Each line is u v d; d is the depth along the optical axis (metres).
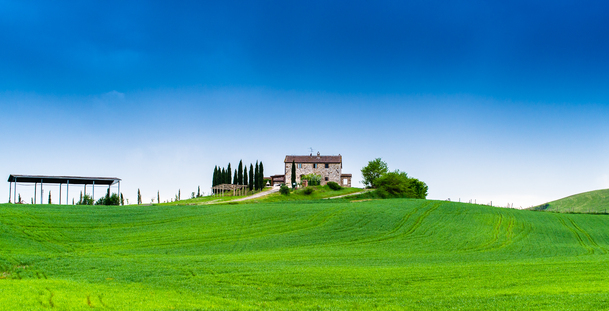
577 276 37.34
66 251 49.72
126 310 24.91
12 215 60.56
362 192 132.50
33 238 52.88
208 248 53.84
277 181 168.88
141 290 30.91
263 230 64.06
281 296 30.28
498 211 86.69
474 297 29.33
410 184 132.38
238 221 68.50
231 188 127.31
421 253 54.22
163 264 42.09
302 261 45.66
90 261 42.62
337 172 152.88
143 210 73.62
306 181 141.88
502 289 32.25
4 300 24.75
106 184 92.69
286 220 70.06
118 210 72.50
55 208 69.81
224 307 26.66
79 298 26.83
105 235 58.03
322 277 36.34
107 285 32.09
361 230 66.25
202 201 113.00
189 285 33.22
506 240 65.31
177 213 72.44
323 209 78.12
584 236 72.06
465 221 76.06
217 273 37.84
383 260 47.69
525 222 79.00
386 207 82.75
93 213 68.50
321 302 28.70
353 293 31.52
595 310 25.17
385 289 32.66
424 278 36.56
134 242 55.53
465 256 52.22
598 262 45.88
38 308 23.81
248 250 53.56
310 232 63.88
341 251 53.31
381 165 152.38
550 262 46.50
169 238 58.09
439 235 65.94
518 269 41.00
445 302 28.09
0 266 38.41
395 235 64.75
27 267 39.09
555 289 31.62
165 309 25.45
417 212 80.31
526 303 27.12
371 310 26.73
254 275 36.97
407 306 27.30
